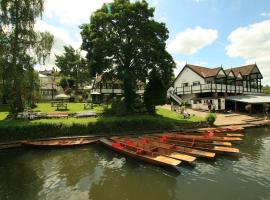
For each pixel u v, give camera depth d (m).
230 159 14.80
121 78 29.22
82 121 22.59
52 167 13.95
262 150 17.03
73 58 60.91
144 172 12.81
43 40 23.78
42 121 22.34
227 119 31.67
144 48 27.59
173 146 15.95
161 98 28.88
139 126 24.20
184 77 45.16
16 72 21.67
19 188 11.07
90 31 28.88
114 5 29.28
